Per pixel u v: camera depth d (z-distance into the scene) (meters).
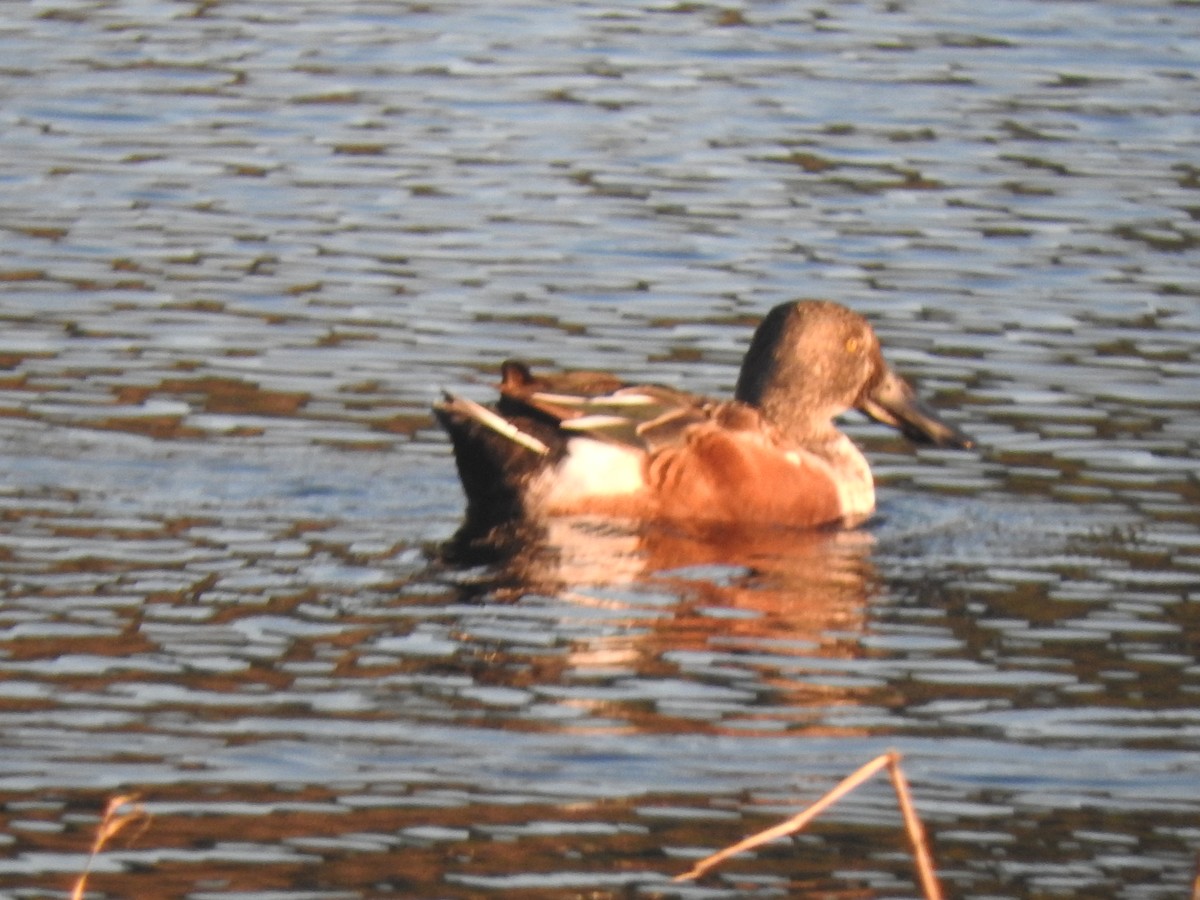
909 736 9.77
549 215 18.98
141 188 19.48
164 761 9.23
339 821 8.70
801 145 20.94
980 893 8.27
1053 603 11.73
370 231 18.53
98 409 14.63
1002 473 14.19
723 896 8.18
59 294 16.92
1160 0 26.08
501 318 16.67
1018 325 16.70
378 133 21.08
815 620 11.38
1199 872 7.85
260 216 18.86
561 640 10.90
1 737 9.41
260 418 14.62
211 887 8.12
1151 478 13.98
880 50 24.00
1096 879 8.41
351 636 10.84
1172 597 11.85
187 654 10.49
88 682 10.07
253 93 22.19
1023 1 25.95
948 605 11.70
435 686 10.17
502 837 8.60
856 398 14.57
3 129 20.94
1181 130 21.41
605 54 23.72
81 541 12.20
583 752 9.46
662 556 12.56
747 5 25.78
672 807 8.93
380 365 15.70
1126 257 18.16
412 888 8.16
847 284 17.50
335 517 12.96
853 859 8.52
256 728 9.60
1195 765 9.52
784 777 9.27
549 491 13.15
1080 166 20.41
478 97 22.19
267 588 11.55
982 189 19.80
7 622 10.84
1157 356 16.09
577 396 13.35
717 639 11.02
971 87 22.70
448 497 13.45
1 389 14.91
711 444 13.39
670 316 16.80
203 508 12.92
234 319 16.52
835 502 13.57
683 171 20.17
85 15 24.81
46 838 8.48
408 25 24.72
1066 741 9.76
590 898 8.12
